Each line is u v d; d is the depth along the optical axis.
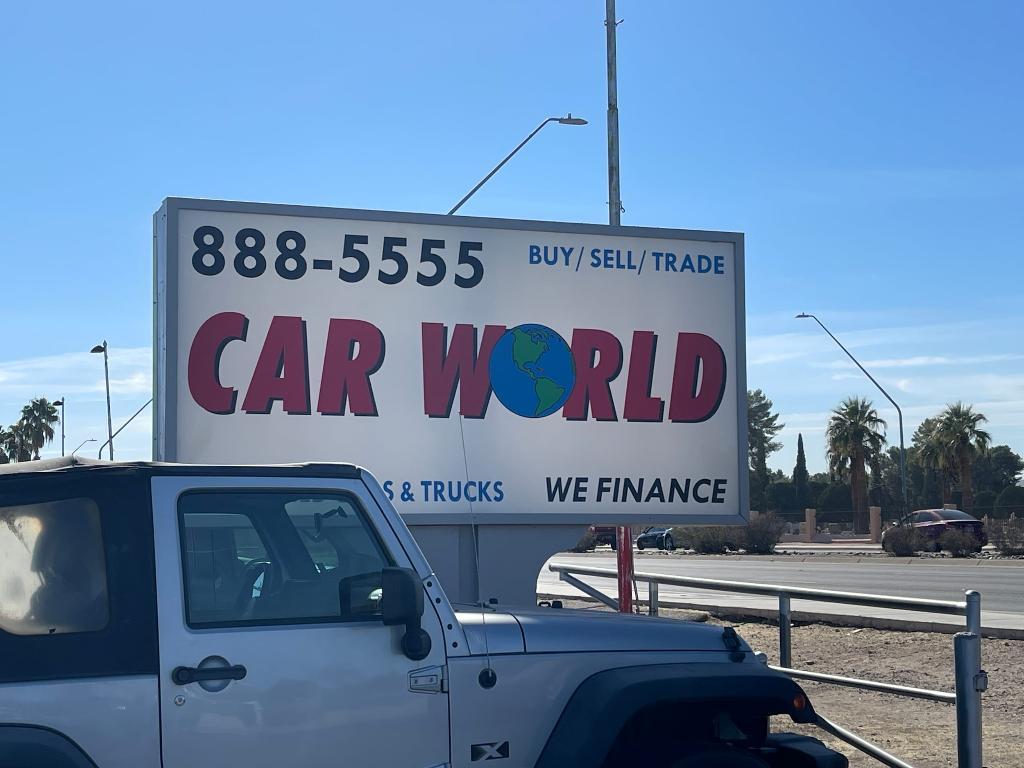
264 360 8.84
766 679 5.10
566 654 4.93
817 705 10.27
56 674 4.07
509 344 9.44
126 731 4.09
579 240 9.70
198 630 4.29
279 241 8.94
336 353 9.00
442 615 4.73
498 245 9.48
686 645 5.27
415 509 9.09
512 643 4.85
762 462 94.19
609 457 9.63
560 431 9.52
